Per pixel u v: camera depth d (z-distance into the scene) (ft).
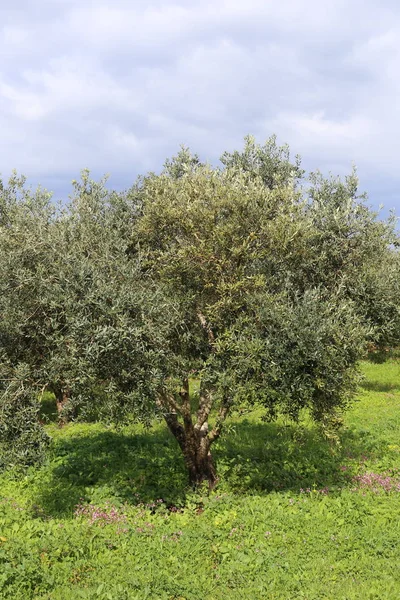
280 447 55.67
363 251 47.98
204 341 43.75
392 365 108.88
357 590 30.35
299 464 51.03
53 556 32.40
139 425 62.49
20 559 31.14
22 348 39.04
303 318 39.40
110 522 39.99
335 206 50.78
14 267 38.34
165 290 41.32
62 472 49.80
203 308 43.14
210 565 33.81
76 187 51.37
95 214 48.29
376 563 33.58
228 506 41.65
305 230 42.37
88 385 37.70
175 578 31.50
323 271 46.83
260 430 62.49
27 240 40.50
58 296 36.86
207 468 46.83
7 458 36.04
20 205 56.85
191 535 36.91
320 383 39.06
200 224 41.98
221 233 39.93
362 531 37.42
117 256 41.60
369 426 64.69
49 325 37.93
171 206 42.55
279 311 39.93
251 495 45.03
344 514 39.91
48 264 40.22
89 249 43.04
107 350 36.47
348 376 41.34
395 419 67.10
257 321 41.11
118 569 32.04
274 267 43.47
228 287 40.14
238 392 39.60
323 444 56.70
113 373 37.88
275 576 32.22
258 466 50.42
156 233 44.45
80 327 36.09
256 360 39.60
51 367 37.27
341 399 42.11
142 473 49.14
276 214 43.24
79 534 36.11
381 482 46.03
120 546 35.37
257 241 42.63
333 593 30.12
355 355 41.98
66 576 30.83
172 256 42.24
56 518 41.42
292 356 39.09
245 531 37.65
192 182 43.55
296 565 33.53
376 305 48.96
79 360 35.65
